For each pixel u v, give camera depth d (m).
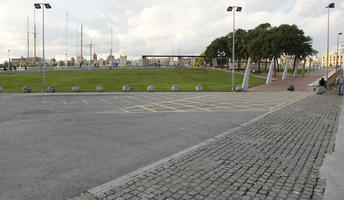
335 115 12.38
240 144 7.59
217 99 20.14
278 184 4.92
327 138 8.15
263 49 53.66
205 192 4.62
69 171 5.59
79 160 6.28
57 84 32.66
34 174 5.41
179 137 8.49
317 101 18.39
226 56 74.06
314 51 58.88
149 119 11.72
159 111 14.12
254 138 8.24
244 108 15.19
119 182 5.04
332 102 17.75
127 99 20.12
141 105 16.59
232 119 11.69
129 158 6.45
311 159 6.26
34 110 14.45
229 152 6.86
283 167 5.77
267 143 7.67
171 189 4.74
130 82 36.59
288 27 53.28
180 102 18.20
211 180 5.12
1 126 10.16
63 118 11.96
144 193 4.59
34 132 9.15
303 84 37.78
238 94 24.48
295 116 12.16
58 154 6.72
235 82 39.72
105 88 30.11
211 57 79.56
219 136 8.54
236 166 5.86
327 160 6.18
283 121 10.97
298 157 6.42
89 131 9.32
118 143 7.77
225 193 4.58
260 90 29.55
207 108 15.25
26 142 7.83
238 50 66.81
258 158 6.38
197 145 7.52
